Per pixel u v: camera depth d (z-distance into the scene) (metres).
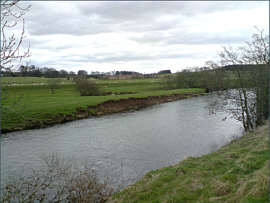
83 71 146.38
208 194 6.59
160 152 15.21
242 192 5.90
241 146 11.87
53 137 20.69
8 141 19.55
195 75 77.94
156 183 8.16
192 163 10.14
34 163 14.02
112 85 91.94
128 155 14.91
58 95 56.25
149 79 128.75
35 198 8.84
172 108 38.28
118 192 8.69
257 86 16.69
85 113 33.50
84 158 14.61
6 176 12.01
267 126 15.24
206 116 28.81
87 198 8.00
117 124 26.16
